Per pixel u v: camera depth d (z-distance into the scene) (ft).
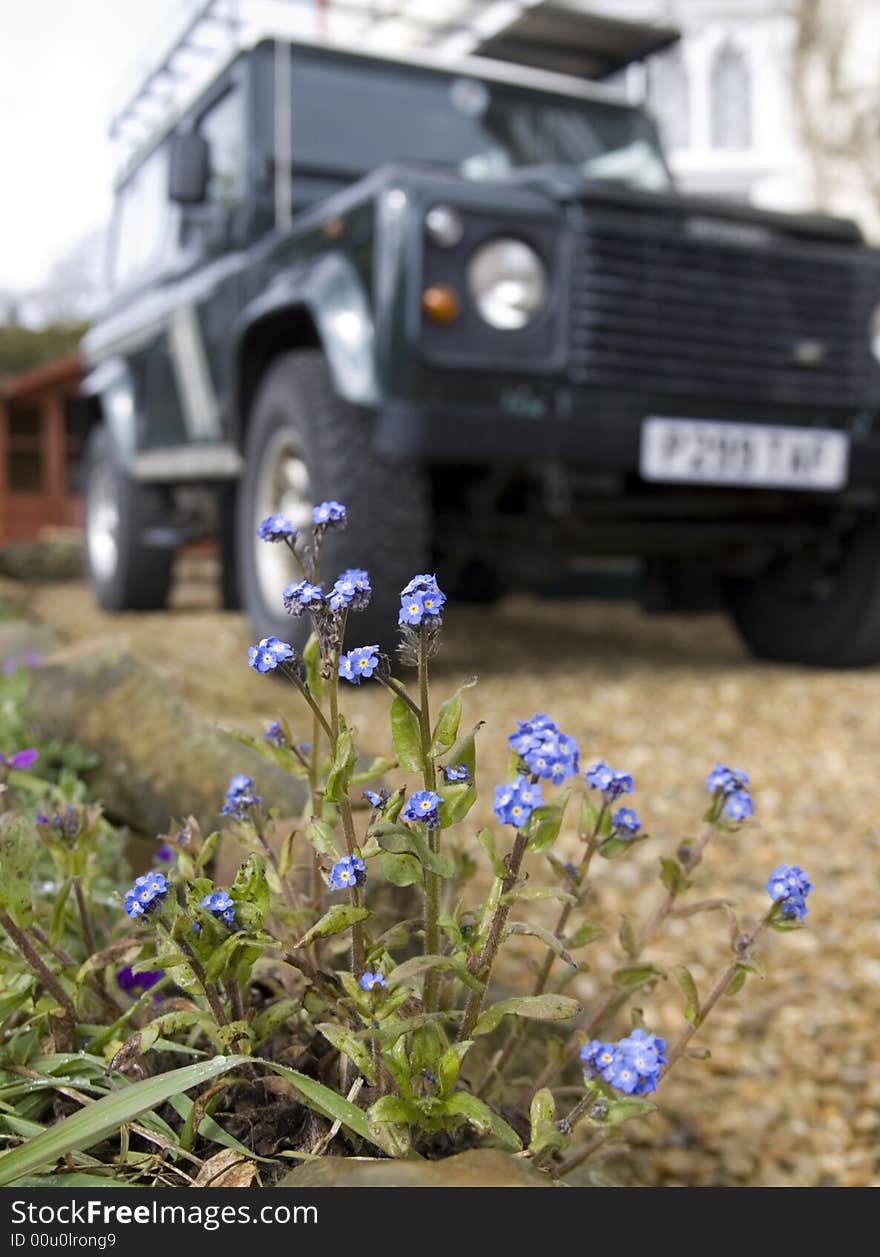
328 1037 3.01
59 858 3.76
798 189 40.96
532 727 2.70
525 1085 4.41
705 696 12.73
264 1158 3.13
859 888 7.82
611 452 11.51
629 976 3.68
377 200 10.92
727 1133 5.38
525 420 11.14
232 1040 3.24
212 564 33.94
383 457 11.20
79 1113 2.76
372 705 11.14
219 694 7.09
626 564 24.21
